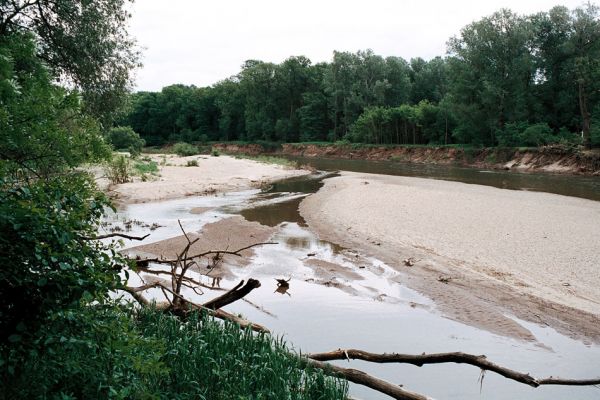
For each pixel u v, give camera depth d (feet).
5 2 49.65
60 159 22.29
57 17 55.21
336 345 27.32
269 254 48.21
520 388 23.08
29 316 12.31
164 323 22.44
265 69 322.75
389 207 73.15
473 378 24.04
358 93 277.44
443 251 47.85
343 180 116.88
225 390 18.08
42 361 12.92
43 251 12.17
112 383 13.62
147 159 159.53
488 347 27.53
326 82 286.05
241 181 114.42
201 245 50.90
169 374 18.17
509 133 168.45
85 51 57.06
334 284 38.83
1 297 12.02
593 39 161.79
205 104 378.12
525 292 36.29
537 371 24.68
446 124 208.13
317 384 19.21
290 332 29.12
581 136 157.38
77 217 13.19
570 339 28.78
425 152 201.16
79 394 13.48
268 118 321.11
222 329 22.24
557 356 26.50
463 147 187.83
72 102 22.85
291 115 314.96
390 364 25.53
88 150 24.14
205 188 99.91
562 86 177.68
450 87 192.95
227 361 19.43
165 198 87.66
